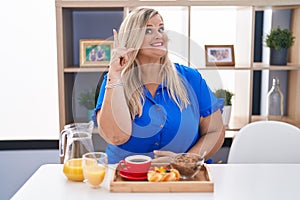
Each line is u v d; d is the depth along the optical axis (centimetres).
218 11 267
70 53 262
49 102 272
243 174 149
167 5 236
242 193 131
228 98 251
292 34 267
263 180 142
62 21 237
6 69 268
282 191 133
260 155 188
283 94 282
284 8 261
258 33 278
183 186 131
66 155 144
